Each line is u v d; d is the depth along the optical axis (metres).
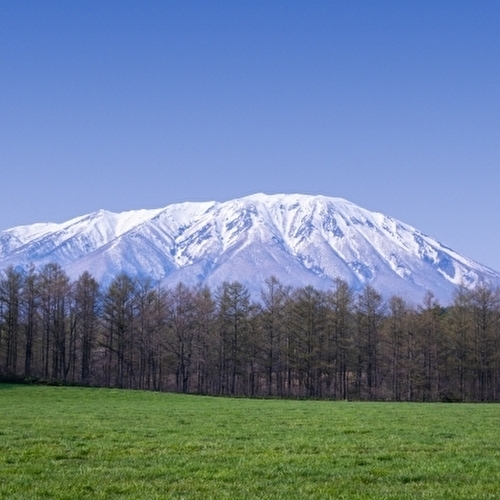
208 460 22.19
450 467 20.77
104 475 19.55
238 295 98.00
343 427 33.09
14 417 39.25
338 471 20.02
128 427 32.84
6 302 94.25
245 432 30.64
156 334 98.38
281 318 97.50
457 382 97.19
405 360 94.88
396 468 20.70
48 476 19.41
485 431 31.42
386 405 58.41
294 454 23.47
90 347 100.44
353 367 99.25
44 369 102.69
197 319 99.06
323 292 98.56
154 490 17.56
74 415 41.19
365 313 98.38
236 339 97.50
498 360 93.94
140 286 100.69
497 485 18.08
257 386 103.81
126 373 104.50
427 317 95.62
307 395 96.50
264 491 17.44
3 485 18.05
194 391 102.62
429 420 38.03
